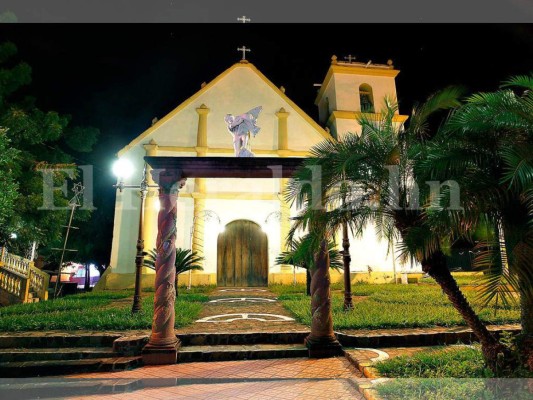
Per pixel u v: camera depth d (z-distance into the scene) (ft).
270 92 69.87
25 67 51.90
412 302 38.37
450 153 14.96
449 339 25.05
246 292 54.54
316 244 18.25
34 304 38.40
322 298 23.95
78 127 64.44
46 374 20.72
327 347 23.21
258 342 25.09
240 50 71.92
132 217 62.80
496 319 27.78
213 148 66.18
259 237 66.39
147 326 27.02
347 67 73.00
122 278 60.39
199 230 63.36
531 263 14.79
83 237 78.23
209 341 24.88
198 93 68.28
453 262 67.51
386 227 19.01
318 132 68.90
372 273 64.18
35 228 51.08
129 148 65.36
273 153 67.10
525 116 14.43
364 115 19.48
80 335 24.49
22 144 53.52
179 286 61.05
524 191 13.48
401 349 23.63
